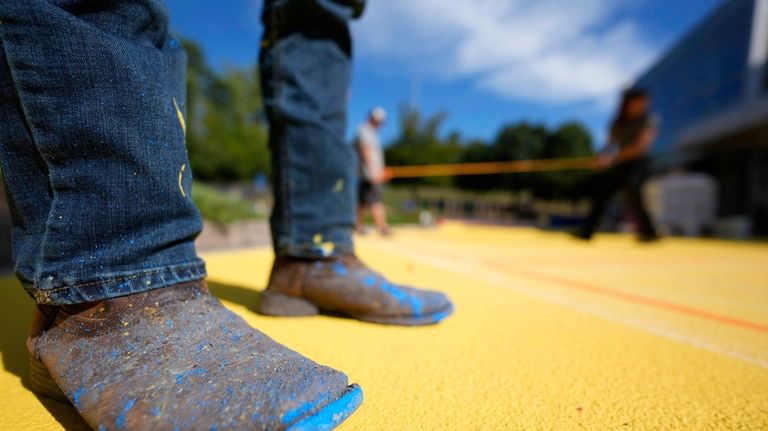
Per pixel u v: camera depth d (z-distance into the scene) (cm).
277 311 101
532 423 55
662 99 1394
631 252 359
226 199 319
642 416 58
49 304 48
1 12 45
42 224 50
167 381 45
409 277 178
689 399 64
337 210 101
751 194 874
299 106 97
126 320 50
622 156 431
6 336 83
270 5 96
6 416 51
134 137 52
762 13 944
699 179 824
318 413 45
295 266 101
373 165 470
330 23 99
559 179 1803
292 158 98
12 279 143
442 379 68
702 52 1150
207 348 51
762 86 929
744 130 746
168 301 54
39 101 46
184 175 60
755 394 66
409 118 1884
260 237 327
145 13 56
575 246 411
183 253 58
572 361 79
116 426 42
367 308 97
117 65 50
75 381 47
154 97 54
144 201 53
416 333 93
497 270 213
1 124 50
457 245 377
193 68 2612
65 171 48
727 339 97
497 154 1912
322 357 76
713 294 160
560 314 118
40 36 46
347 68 105
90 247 49
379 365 73
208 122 2127
